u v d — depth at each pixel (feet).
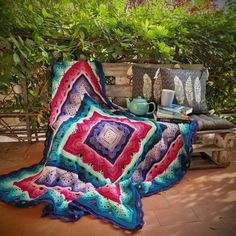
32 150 6.74
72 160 4.83
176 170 5.53
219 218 4.33
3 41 4.97
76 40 6.23
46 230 3.89
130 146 5.03
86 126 4.93
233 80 7.92
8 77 5.32
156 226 4.08
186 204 4.69
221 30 7.41
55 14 6.21
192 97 6.17
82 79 5.84
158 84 6.13
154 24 7.09
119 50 6.42
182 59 7.37
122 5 7.07
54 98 5.60
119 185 4.88
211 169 6.03
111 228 3.98
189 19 7.34
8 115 6.91
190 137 5.43
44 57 5.77
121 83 6.56
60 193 4.55
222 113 8.36
